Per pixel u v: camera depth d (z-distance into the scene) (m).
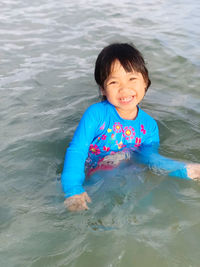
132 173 0.65
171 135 0.81
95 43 1.45
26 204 0.56
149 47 1.39
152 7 2.11
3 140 0.75
